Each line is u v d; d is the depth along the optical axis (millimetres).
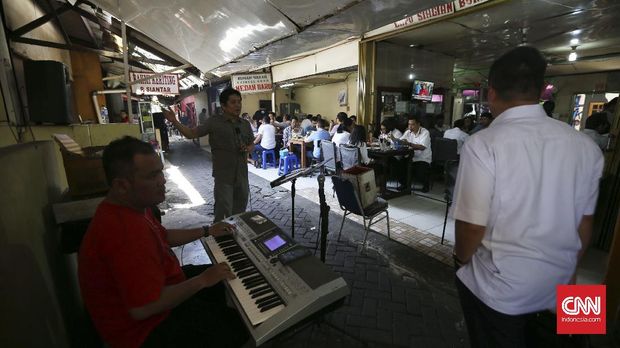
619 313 1910
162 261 1277
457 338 1921
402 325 2033
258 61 4930
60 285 1421
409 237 3346
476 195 991
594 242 3012
